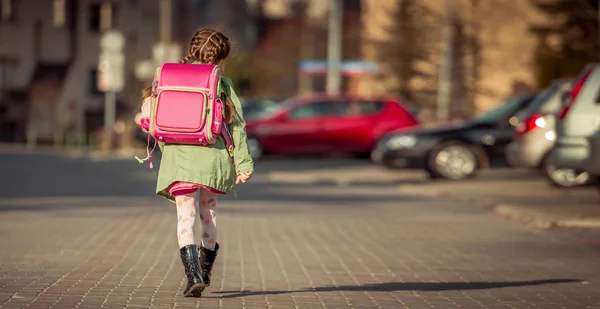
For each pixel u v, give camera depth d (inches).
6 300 405.7
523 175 1334.9
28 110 3329.2
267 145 1716.3
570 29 2245.3
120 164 1684.3
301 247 612.1
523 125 1073.5
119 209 849.5
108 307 394.6
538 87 2327.8
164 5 2755.9
